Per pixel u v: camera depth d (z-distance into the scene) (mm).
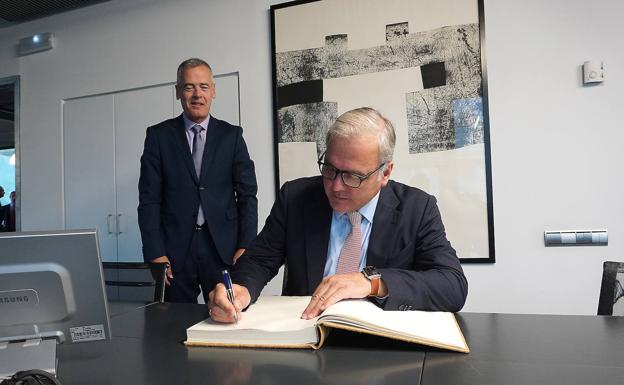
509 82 2271
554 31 2207
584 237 2148
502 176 2281
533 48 2234
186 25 2918
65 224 3246
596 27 2150
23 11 3254
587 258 2160
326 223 1214
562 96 2197
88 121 3201
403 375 622
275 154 2666
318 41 2582
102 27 3160
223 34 2820
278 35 2662
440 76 2369
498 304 2283
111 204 3123
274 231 1290
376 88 2479
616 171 2125
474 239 2312
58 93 3295
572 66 2184
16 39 3443
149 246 2076
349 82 2527
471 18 2316
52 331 731
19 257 690
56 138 3299
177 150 2139
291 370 654
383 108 2465
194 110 2139
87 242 713
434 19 2379
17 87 3428
